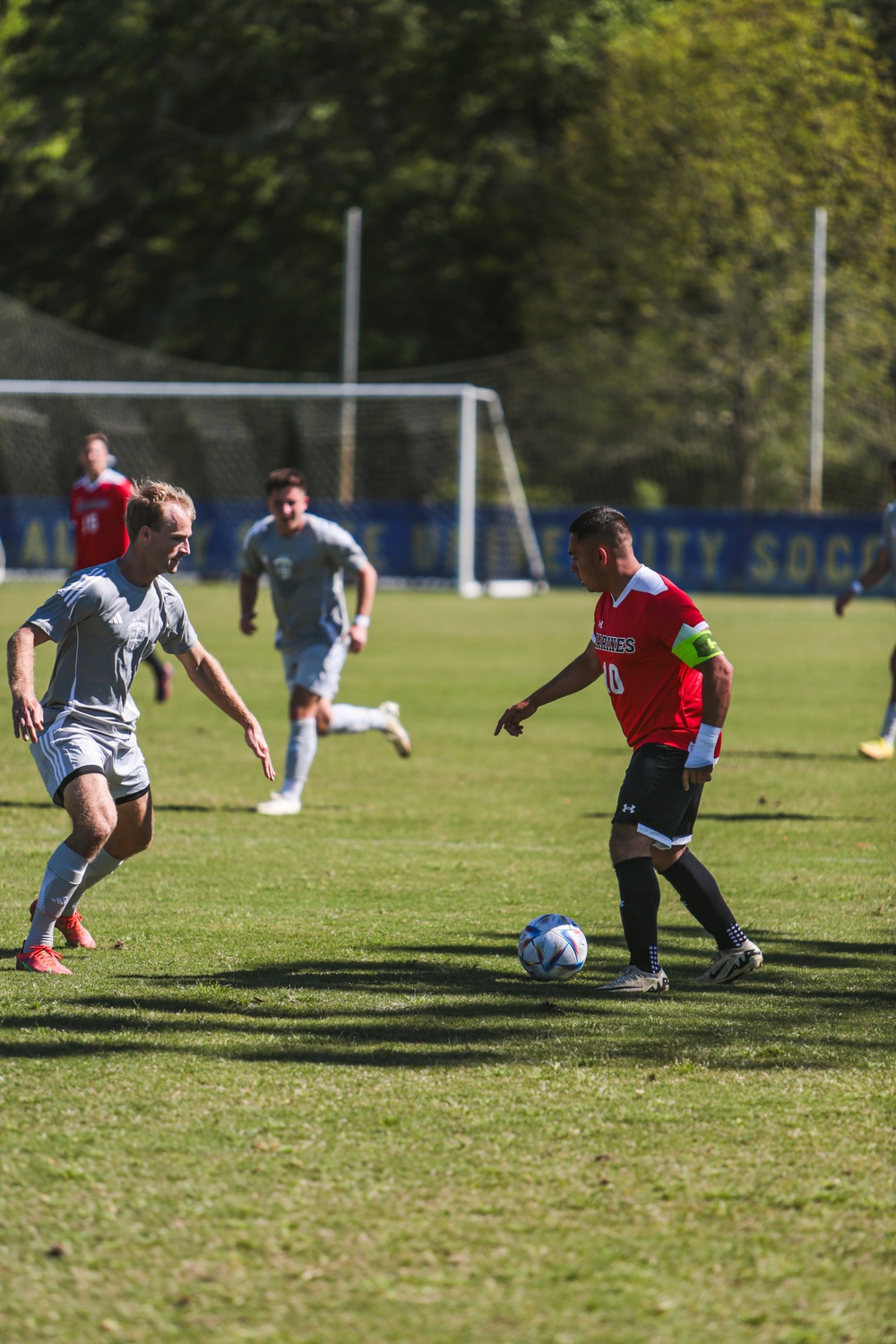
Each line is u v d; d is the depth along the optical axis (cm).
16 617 8031
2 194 15512
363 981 1864
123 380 14825
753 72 13312
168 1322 1012
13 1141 1310
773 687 5906
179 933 2111
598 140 13975
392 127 15800
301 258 15725
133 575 1873
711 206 13725
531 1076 1502
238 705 1989
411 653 7081
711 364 14162
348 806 3312
